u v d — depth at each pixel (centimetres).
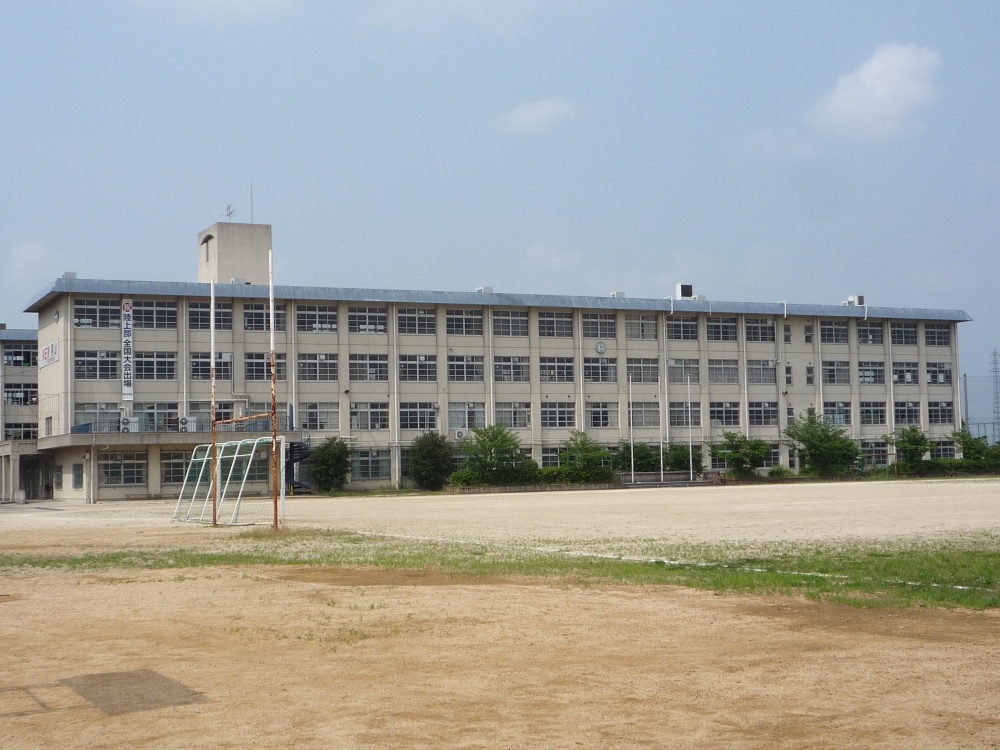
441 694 991
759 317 10569
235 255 8944
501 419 9575
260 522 4291
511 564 2248
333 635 1328
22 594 1819
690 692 993
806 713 914
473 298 9469
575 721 892
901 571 2012
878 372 10975
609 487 9050
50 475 8981
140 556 2625
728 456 9738
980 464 10556
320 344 8994
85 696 1002
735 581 1841
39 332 9062
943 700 957
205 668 1127
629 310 10038
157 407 8362
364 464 9081
